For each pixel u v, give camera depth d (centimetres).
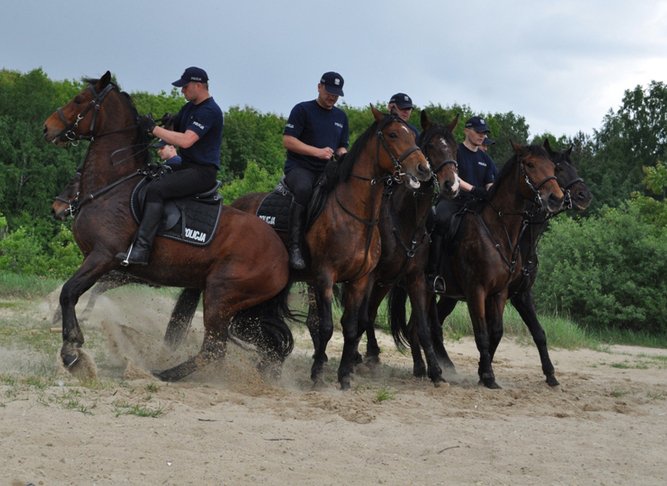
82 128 819
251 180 2975
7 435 550
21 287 1756
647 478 595
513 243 986
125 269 822
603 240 2433
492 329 1012
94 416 615
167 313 1164
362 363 1084
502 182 984
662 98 5503
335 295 1016
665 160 5172
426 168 844
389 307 1094
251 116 4553
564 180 1165
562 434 718
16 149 3822
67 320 776
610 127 5622
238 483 508
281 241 876
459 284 1010
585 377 1175
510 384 1049
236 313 872
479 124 1045
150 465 525
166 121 887
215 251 838
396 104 972
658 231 2558
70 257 2398
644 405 922
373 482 533
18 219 3662
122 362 898
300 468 547
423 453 615
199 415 656
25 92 4181
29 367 800
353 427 672
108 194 808
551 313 2411
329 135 928
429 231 1013
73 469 504
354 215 864
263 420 661
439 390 905
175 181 821
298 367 1041
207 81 856
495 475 570
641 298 2362
